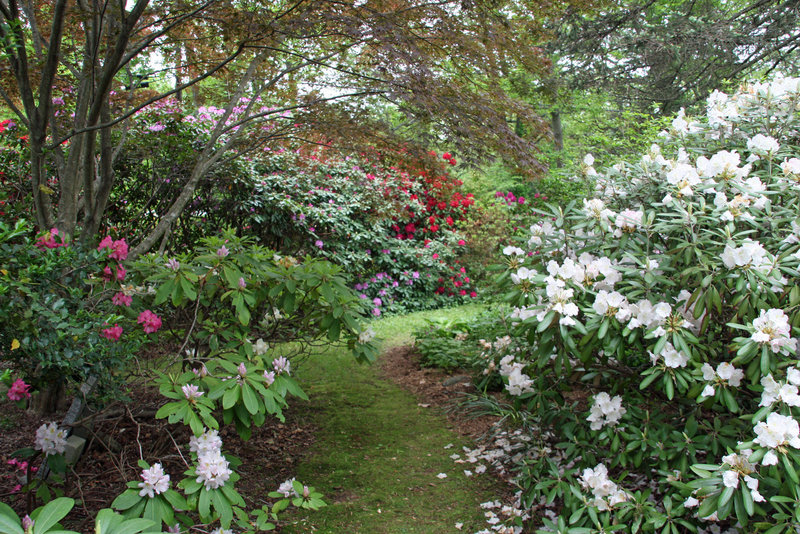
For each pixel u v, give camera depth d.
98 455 2.99
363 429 3.82
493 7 3.52
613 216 2.48
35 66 3.58
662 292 2.33
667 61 8.88
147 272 2.86
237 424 2.54
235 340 2.89
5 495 2.59
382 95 3.70
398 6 3.50
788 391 1.86
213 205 6.54
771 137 2.69
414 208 8.81
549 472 2.60
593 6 4.03
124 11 3.13
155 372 2.39
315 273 3.04
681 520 2.04
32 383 2.09
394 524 2.61
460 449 3.49
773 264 2.09
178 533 1.95
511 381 2.87
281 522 2.59
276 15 3.45
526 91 4.44
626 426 2.37
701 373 2.10
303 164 6.20
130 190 6.06
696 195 2.46
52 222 3.55
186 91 6.64
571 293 2.25
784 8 7.55
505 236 9.22
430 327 5.98
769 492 1.92
